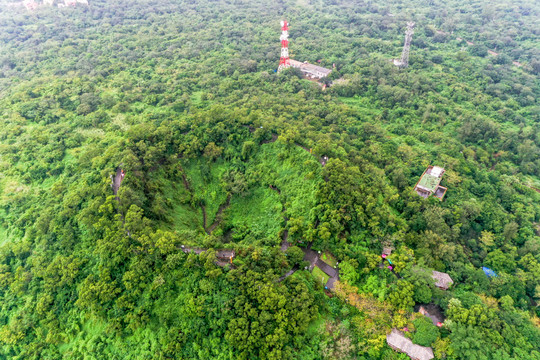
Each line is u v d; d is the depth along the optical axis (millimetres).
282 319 83688
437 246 109375
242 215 124938
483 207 130125
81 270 95312
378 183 126438
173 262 89562
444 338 84875
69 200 110625
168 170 127250
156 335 83812
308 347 84312
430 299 93250
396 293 92062
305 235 108250
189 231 106375
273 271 95750
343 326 88062
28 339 90688
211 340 82625
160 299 86688
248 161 137125
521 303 98750
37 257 102062
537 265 108312
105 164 123062
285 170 129000
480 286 100625
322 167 123125
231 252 99625
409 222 118500
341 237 109188
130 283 88250
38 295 95562
